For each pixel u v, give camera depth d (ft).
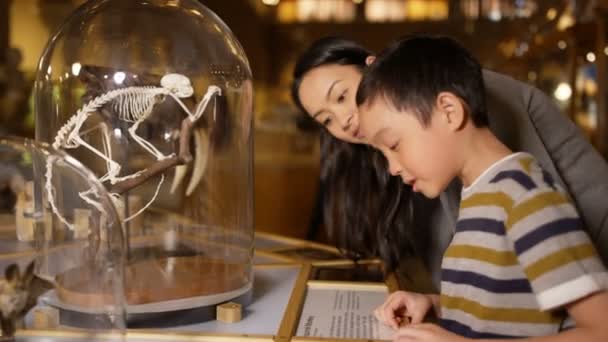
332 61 4.57
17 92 12.28
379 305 3.95
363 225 4.91
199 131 4.03
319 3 22.18
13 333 2.84
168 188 4.11
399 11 21.45
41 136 4.07
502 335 3.04
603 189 4.53
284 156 20.45
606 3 10.25
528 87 4.64
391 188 4.75
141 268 3.83
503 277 3.02
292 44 22.36
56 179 3.10
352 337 3.37
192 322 3.54
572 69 11.93
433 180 3.18
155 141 3.83
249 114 4.25
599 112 10.62
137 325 3.42
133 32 3.87
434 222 4.90
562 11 12.69
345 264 4.97
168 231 4.13
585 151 4.63
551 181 3.01
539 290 2.76
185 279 3.73
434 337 2.96
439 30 20.29
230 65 4.11
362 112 3.34
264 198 16.65
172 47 3.87
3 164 3.01
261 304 3.94
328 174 5.00
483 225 3.07
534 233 2.81
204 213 4.15
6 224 2.99
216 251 4.12
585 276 2.71
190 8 4.19
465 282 3.14
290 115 20.95
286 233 13.04
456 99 3.11
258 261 5.06
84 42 3.88
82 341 2.97
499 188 3.04
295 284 4.31
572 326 2.99
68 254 3.08
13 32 12.88
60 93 3.87
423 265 4.98
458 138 3.14
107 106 3.76
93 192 3.11
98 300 3.02
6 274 2.86
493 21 19.10
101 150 3.76
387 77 3.23
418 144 3.15
